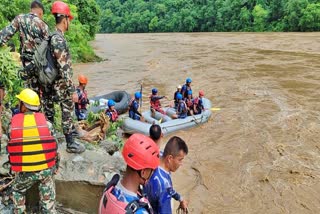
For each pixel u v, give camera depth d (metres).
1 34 3.66
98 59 21.81
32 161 2.68
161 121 9.03
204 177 6.34
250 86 13.23
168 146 2.64
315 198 5.62
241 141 7.97
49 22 14.69
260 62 18.70
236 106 10.70
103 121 5.74
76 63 20.12
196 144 7.90
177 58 21.48
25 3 13.01
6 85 4.45
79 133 4.64
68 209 3.56
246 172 6.50
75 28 20.55
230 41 31.69
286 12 41.47
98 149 4.32
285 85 13.22
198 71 16.69
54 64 3.41
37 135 2.69
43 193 2.83
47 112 3.86
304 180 6.17
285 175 6.36
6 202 3.31
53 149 2.78
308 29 39.22
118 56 23.84
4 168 3.56
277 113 9.88
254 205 5.47
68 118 3.78
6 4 12.40
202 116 9.15
